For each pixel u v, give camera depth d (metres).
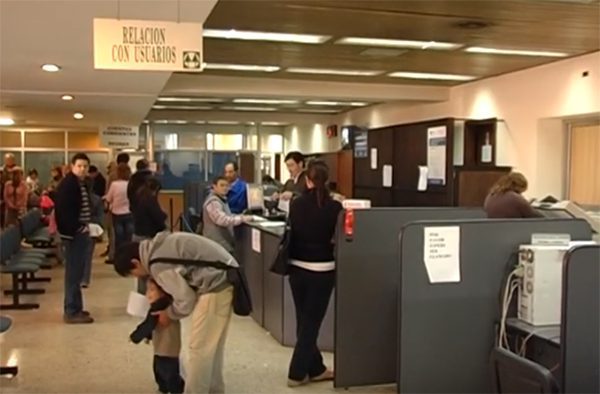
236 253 6.32
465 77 9.48
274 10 5.58
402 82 10.16
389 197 10.01
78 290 5.64
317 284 3.91
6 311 6.06
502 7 5.45
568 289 2.63
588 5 5.36
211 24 6.10
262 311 5.52
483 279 3.19
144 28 3.91
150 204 5.60
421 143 9.10
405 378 3.12
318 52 7.60
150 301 3.51
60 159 14.91
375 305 3.94
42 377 4.20
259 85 10.01
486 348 3.21
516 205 4.86
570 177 8.34
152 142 16.45
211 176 16.81
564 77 7.92
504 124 9.00
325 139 15.48
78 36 4.70
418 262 3.12
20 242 7.24
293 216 3.91
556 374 2.75
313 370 4.11
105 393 3.91
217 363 3.65
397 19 5.91
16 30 4.49
